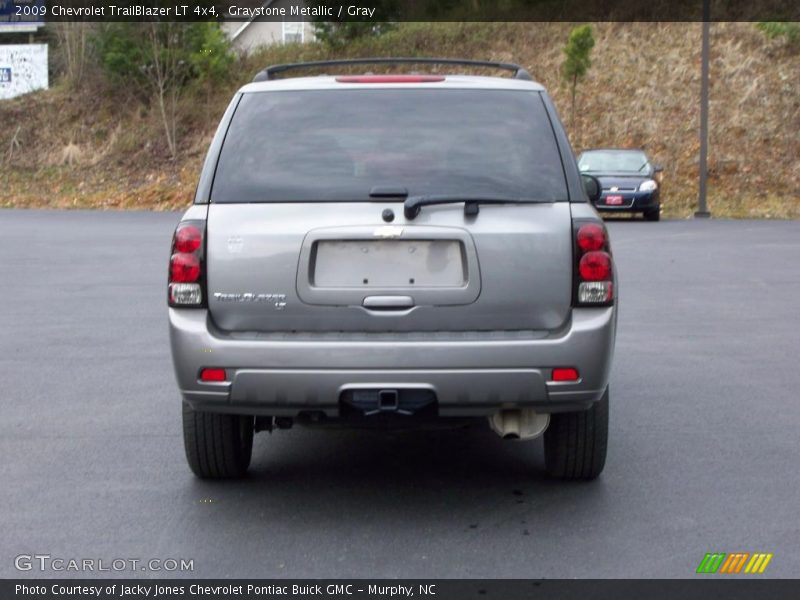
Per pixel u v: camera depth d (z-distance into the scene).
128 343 11.02
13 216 31.38
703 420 7.86
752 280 15.49
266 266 5.52
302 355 5.40
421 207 5.52
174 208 37.44
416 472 6.64
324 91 5.91
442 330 5.50
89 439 7.39
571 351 5.43
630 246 20.27
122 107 42.56
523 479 6.47
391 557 5.16
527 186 5.63
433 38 42.56
